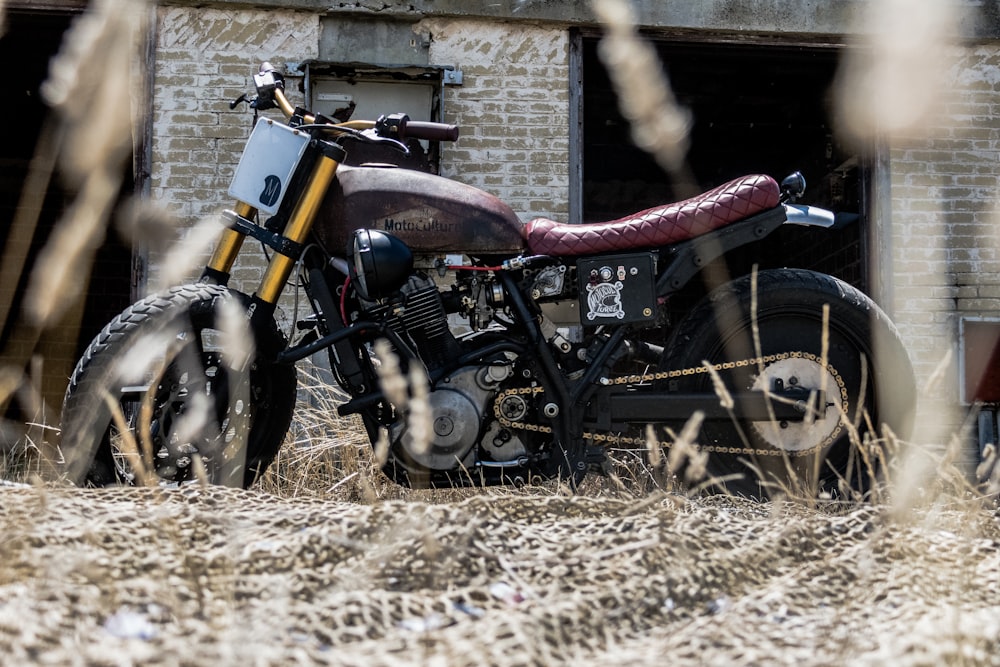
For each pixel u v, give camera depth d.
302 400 4.64
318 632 1.39
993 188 5.64
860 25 5.69
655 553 1.76
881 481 3.17
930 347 5.54
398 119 3.07
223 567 1.63
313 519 1.95
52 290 1.25
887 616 1.52
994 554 1.88
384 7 5.25
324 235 3.06
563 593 1.61
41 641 1.26
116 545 1.69
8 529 1.65
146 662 1.20
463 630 1.43
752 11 5.61
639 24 5.52
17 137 9.18
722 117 8.82
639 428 3.28
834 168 8.37
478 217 3.04
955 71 5.66
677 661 1.33
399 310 2.99
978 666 1.29
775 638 1.43
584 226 3.13
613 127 9.29
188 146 5.10
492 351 3.02
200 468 1.74
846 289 3.29
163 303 2.86
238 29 5.16
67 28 5.41
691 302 9.59
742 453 3.25
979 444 5.51
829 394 3.28
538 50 5.39
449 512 1.90
